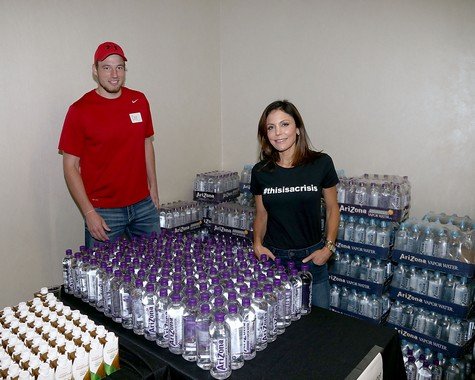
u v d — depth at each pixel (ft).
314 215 6.62
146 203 9.18
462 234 8.14
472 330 8.27
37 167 8.79
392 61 9.98
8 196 8.37
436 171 9.77
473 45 8.86
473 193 9.33
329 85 11.15
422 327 8.53
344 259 9.79
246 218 10.72
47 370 3.70
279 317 4.86
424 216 9.59
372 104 10.48
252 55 12.62
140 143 8.70
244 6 12.51
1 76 8.00
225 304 4.47
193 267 5.48
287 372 4.11
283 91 12.12
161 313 4.54
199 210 11.64
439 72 9.37
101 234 8.14
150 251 6.43
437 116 9.55
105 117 8.08
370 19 10.16
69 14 8.93
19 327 4.54
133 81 10.58
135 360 4.36
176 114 12.01
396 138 10.23
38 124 8.68
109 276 5.24
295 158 6.51
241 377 4.02
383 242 8.98
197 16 12.28
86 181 8.38
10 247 8.52
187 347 4.27
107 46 7.73
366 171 10.87
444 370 8.11
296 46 11.59
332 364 4.24
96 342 4.11
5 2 7.89
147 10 10.68
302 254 6.72
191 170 12.80
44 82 8.67
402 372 5.11
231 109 13.48
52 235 9.21
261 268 5.41
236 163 13.73
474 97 9.02
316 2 10.99
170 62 11.57
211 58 13.05
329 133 11.37
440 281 8.23
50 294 5.50
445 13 9.08
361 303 9.37
